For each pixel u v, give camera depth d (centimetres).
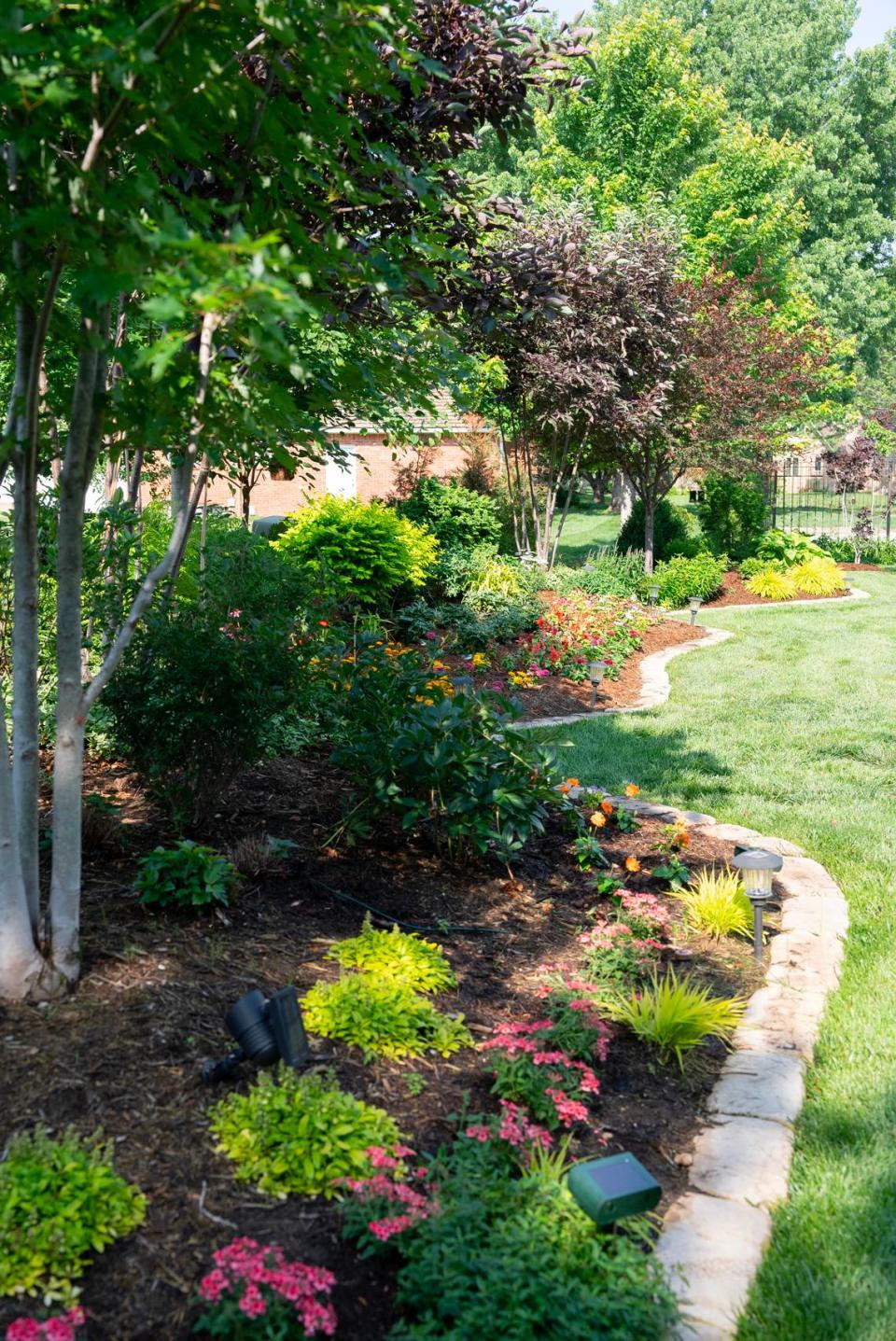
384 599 1255
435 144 542
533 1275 242
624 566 1845
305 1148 277
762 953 471
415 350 483
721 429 1872
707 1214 288
